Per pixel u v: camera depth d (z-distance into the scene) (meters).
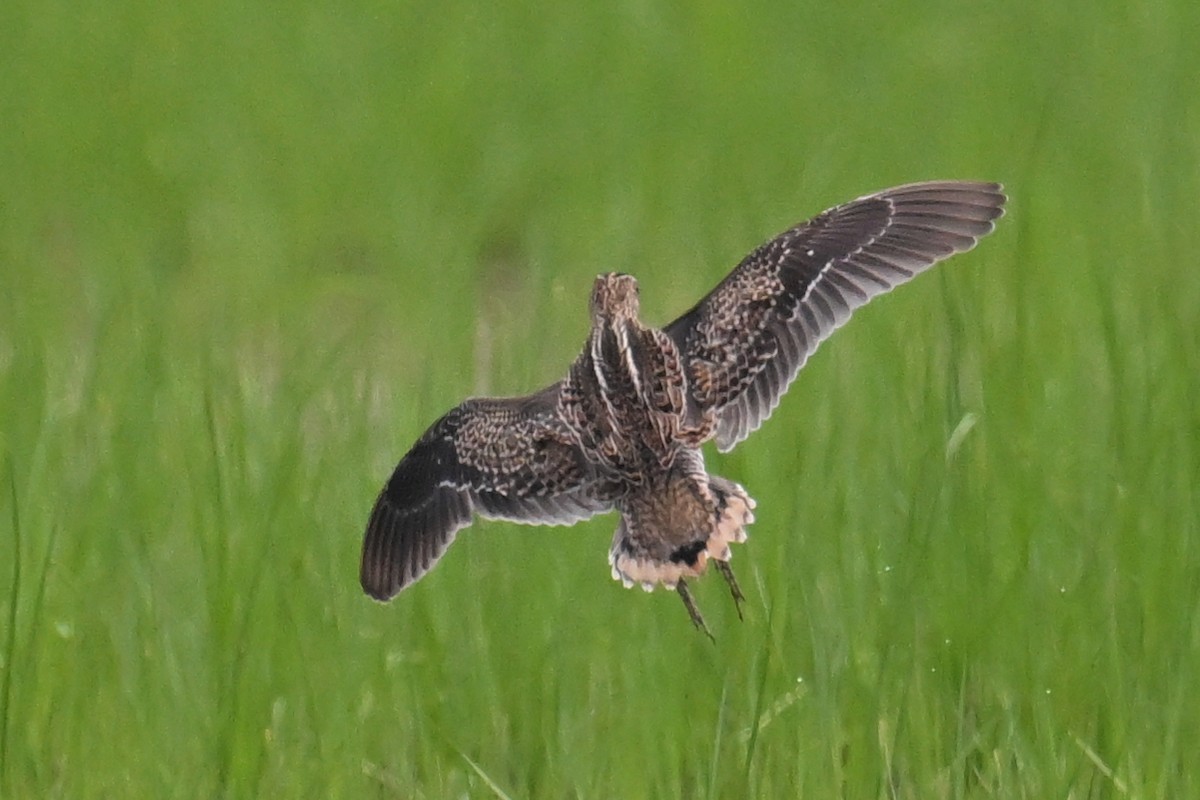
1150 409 13.37
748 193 21.06
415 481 8.20
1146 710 11.45
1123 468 13.09
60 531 13.05
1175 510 12.75
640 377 7.51
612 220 20.70
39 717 11.90
